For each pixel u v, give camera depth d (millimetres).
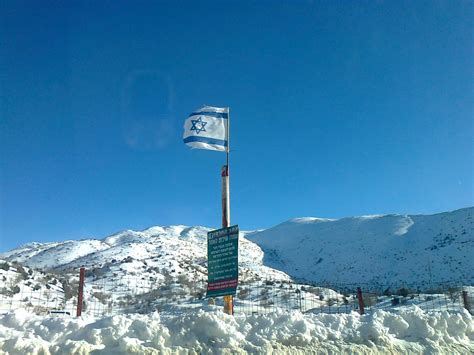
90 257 78938
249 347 9242
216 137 15297
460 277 84812
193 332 9383
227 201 14594
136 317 10336
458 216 129375
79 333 9070
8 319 9945
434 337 11609
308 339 10016
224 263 13586
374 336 10867
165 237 107625
